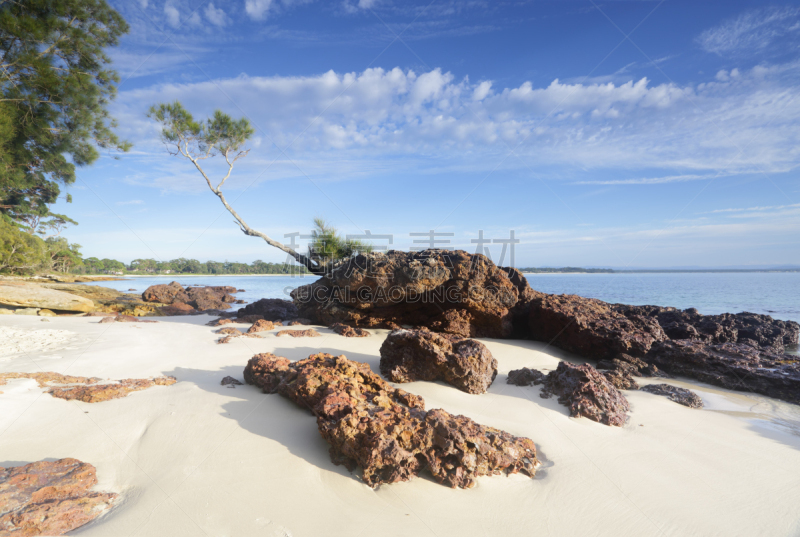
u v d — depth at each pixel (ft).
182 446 18.11
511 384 31.12
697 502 16.66
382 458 16.78
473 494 16.62
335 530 13.84
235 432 19.51
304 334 44.83
